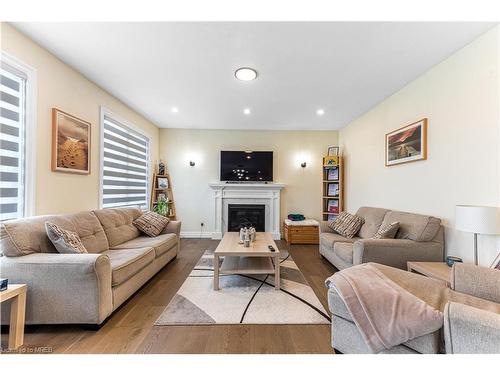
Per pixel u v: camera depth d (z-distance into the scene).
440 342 1.15
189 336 1.76
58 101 2.44
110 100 3.36
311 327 1.90
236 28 1.92
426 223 2.42
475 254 1.86
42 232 1.99
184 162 5.25
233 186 5.17
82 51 2.29
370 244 2.42
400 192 3.11
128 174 4.05
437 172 2.49
